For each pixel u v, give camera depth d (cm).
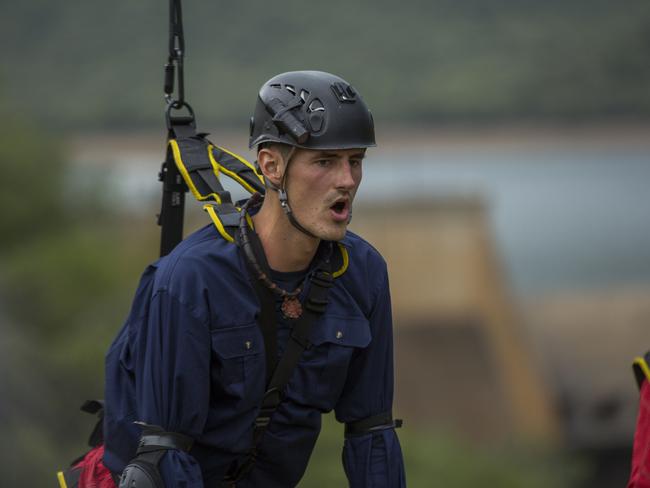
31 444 4622
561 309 13488
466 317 11119
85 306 6769
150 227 9656
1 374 5022
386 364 633
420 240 11356
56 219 10094
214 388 577
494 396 10462
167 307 562
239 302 567
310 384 593
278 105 555
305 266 590
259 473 611
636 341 12838
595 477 11369
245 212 584
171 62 659
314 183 552
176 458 560
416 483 6688
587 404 11519
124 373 600
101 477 625
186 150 638
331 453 4500
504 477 7425
